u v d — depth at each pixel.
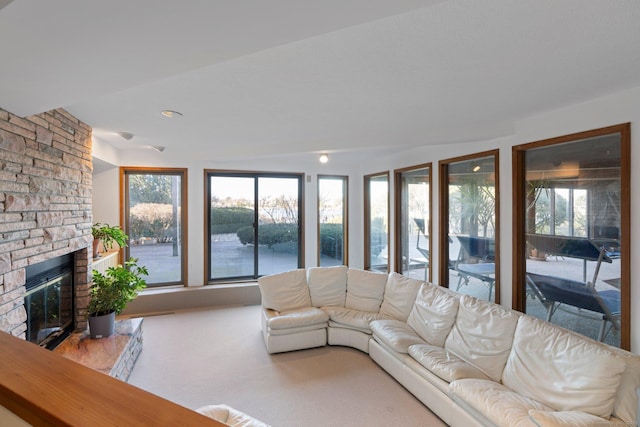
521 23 1.41
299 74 1.99
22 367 0.73
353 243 6.38
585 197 2.70
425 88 2.25
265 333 3.72
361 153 5.13
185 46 1.31
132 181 5.01
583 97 2.47
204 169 5.27
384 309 3.89
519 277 3.25
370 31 1.48
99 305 3.11
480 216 3.75
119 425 0.56
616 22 1.41
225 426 0.56
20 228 2.19
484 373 2.53
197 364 3.28
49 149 2.54
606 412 1.86
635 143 2.28
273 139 4.02
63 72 1.54
